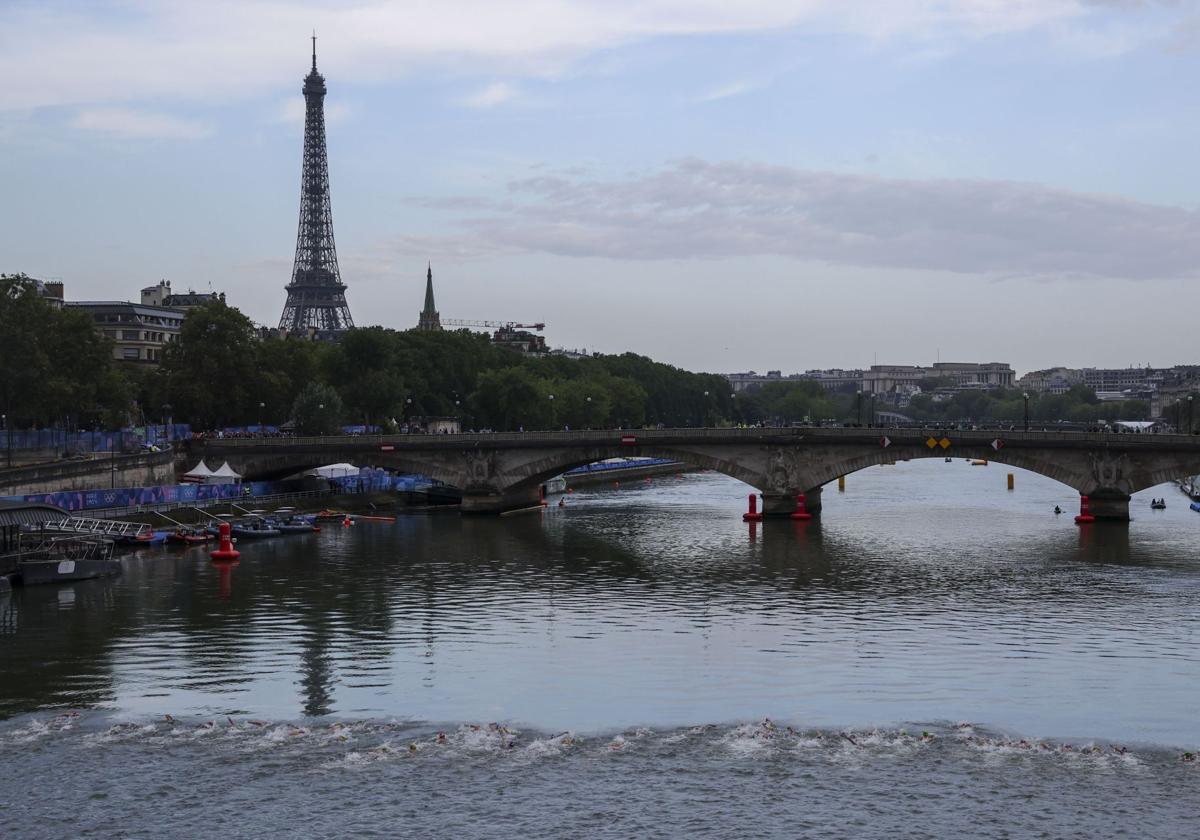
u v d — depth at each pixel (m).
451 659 102.62
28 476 171.25
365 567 152.38
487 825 68.38
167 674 97.94
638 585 138.50
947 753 78.06
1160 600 127.38
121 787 73.75
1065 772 74.94
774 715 86.25
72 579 141.25
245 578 143.50
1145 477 191.50
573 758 77.69
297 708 88.44
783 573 146.88
